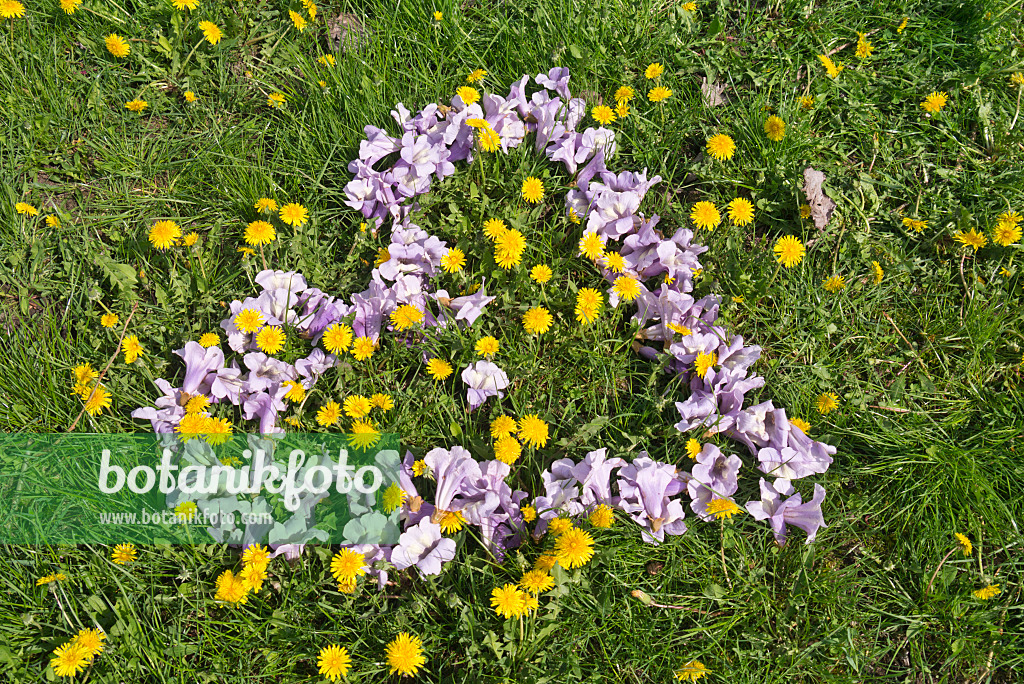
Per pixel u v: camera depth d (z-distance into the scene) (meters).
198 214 1.43
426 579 1.20
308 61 1.50
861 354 1.36
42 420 1.29
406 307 1.27
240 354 1.30
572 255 1.37
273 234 1.33
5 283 1.39
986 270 1.41
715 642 1.19
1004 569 1.25
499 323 1.34
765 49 1.55
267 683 1.18
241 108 1.50
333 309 1.30
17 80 1.48
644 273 1.36
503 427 1.22
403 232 1.35
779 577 1.23
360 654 1.18
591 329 1.33
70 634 1.19
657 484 1.21
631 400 1.32
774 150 1.44
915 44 1.56
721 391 1.27
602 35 1.52
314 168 1.45
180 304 1.35
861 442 1.31
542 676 1.16
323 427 1.26
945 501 1.27
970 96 1.52
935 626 1.23
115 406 1.29
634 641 1.19
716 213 1.35
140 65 1.52
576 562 1.15
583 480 1.21
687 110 1.48
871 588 1.24
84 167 1.46
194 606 1.20
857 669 1.19
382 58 1.51
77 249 1.39
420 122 1.42
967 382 1.35
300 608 1.19
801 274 1.38
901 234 1.44
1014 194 1.45
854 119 1.50
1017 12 1.55
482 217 1.38
